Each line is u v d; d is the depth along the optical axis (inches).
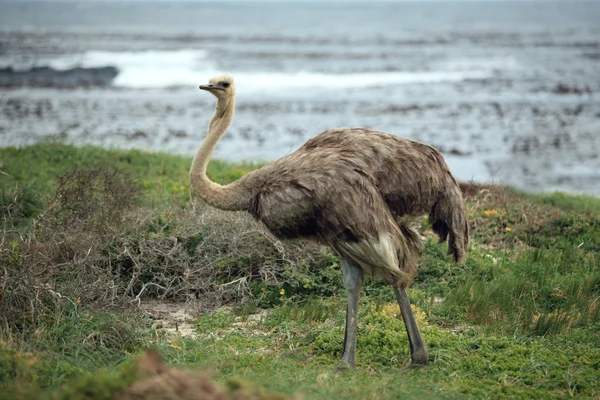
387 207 512.4
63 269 644.1
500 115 2174.0
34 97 2477.9
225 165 1103.0
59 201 754.8
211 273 691.4
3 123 1871.3
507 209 887.1
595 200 1045.8
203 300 669.9
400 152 518.9
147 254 692.7
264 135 1800.0
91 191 772.0
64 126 1846.7
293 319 621.6
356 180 503.2
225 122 563.2
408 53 4429.1
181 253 695.1
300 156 528.1
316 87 2859.3
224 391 323.9
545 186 1314.0
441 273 713.6
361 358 540.1
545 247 807.1
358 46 5059.1
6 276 557.9
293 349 554.3
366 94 2642.7
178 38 5890.8
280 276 693.3
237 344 561.9
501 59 4062.5
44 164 1034.1
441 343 559.5
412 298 661.9
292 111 2209.6
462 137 1807.3
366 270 513.3
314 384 458.3
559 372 510.0
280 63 3786.9
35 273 577.6
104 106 2287.2
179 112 2196.1
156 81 3043.8
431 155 527.2
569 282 685.3
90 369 482.3
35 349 489.7
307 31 7239.2
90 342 527.5
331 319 622.5
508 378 502.9
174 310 660.1
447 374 509.4
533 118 2122.3
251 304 657.0
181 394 315.6
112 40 5497.1
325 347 557.9
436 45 5147.6
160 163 1096.2
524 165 1502.2
